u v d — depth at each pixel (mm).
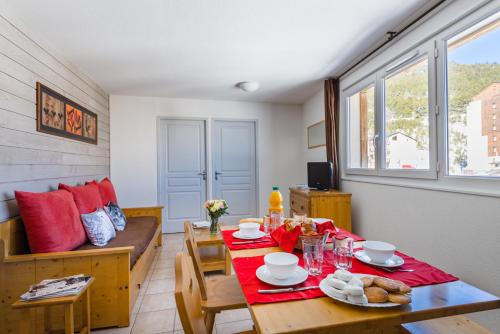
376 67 2625
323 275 1006
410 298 780
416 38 2102
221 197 4641
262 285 925
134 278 2023
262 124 4770
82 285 1453
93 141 3355
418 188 2082
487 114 1612
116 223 2750
